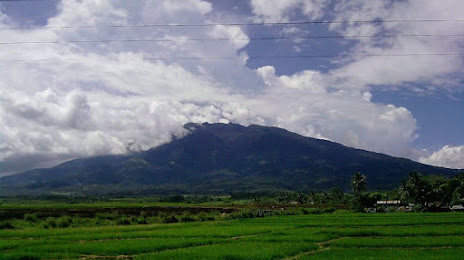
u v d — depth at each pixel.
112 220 100.19
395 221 78.69
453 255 38.84
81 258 38.59
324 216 103.56
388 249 44.38
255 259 36.78
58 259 37.91
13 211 116.00
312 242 50.25
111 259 38.59
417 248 45.09
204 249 43.19
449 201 151.38
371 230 60.38
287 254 39.94
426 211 138.38
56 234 61.19
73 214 108.81
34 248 43.44
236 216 114.56
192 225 83.25
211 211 133.88
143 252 42.69
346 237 55.84
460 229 62.41
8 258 37.16
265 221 89.44
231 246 45.62
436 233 57.34
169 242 48.88
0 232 64.44
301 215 114.50
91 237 55.75
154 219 102.44
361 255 39.66
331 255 39.62
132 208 145.88
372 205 153.88
